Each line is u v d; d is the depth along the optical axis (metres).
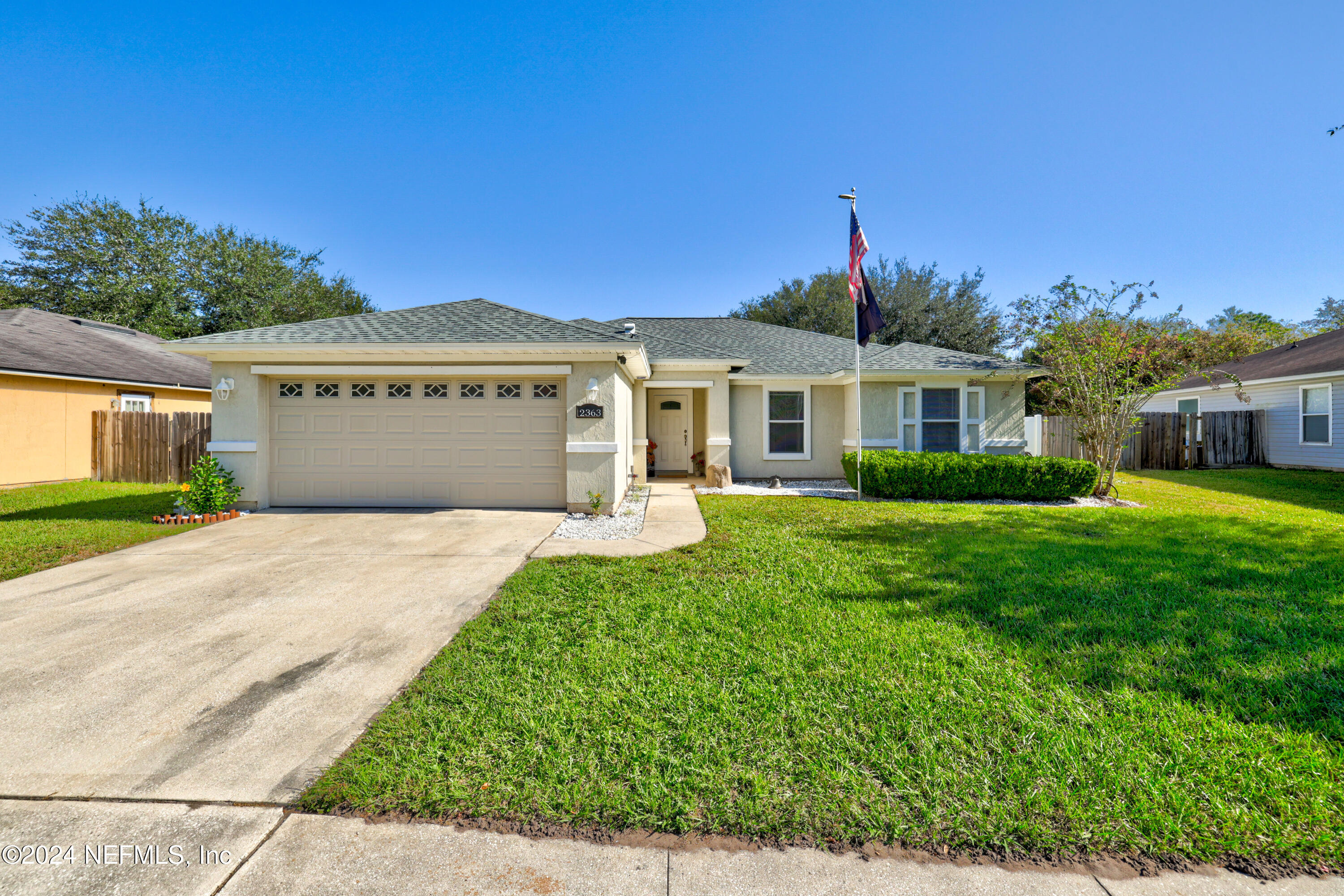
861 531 7.64
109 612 4.57
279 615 4.52
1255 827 2.08
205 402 18.28
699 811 2.18
